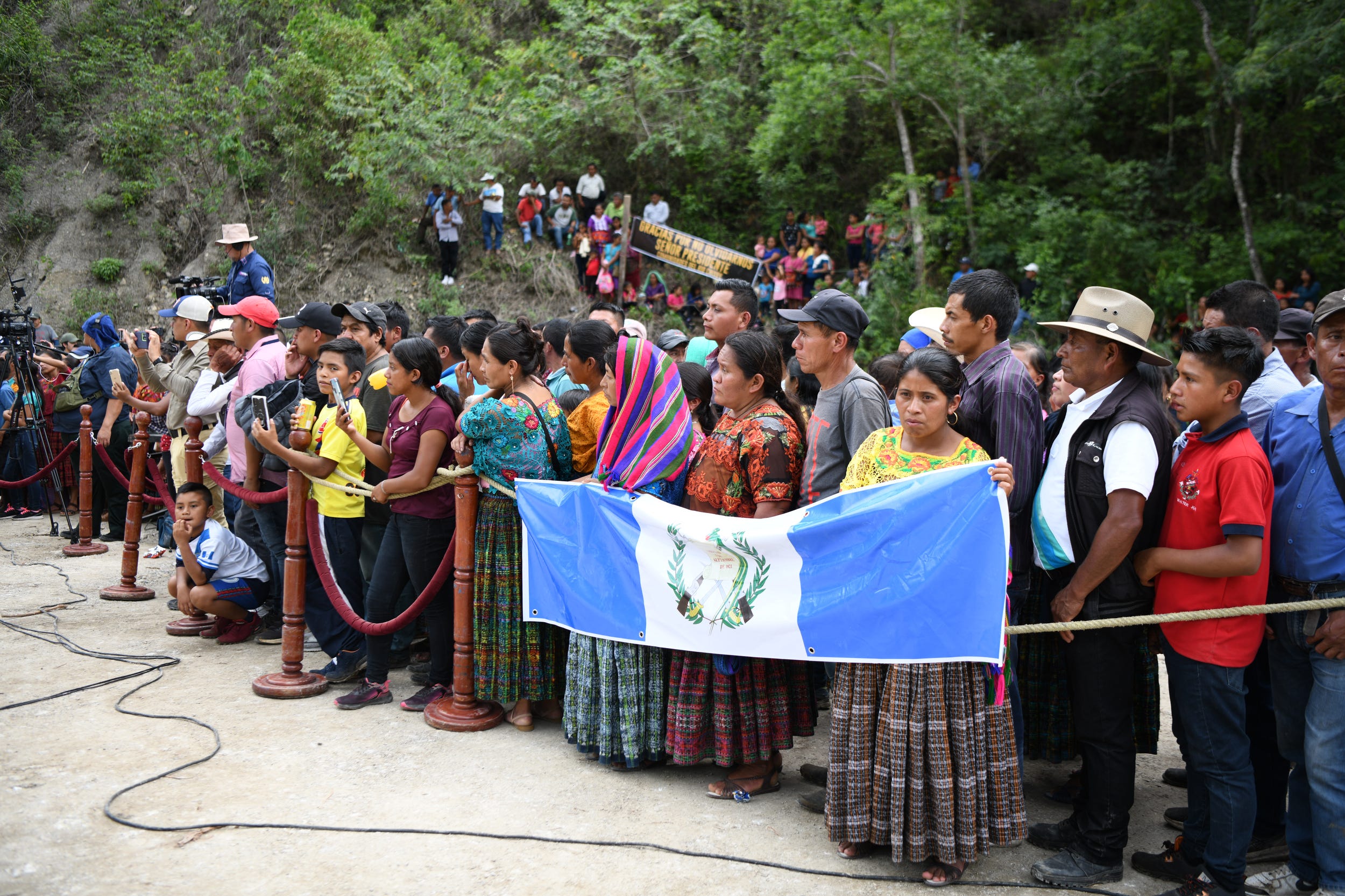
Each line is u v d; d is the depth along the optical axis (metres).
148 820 3.56
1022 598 3.58
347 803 3.73
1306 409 3.21
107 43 22.23
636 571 3.94
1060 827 3.55
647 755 4.09
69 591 6.91
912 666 3.24
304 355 5.55
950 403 3.38
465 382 5.82
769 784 3.96
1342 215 19.67
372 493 4.69
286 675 4.95
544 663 4.52
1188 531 3.19
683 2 23.88
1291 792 3.28
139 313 20.05
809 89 20.03
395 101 20.62
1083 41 21.88
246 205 20.86
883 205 19.11
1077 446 3.39
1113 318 3.34
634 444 4.05
